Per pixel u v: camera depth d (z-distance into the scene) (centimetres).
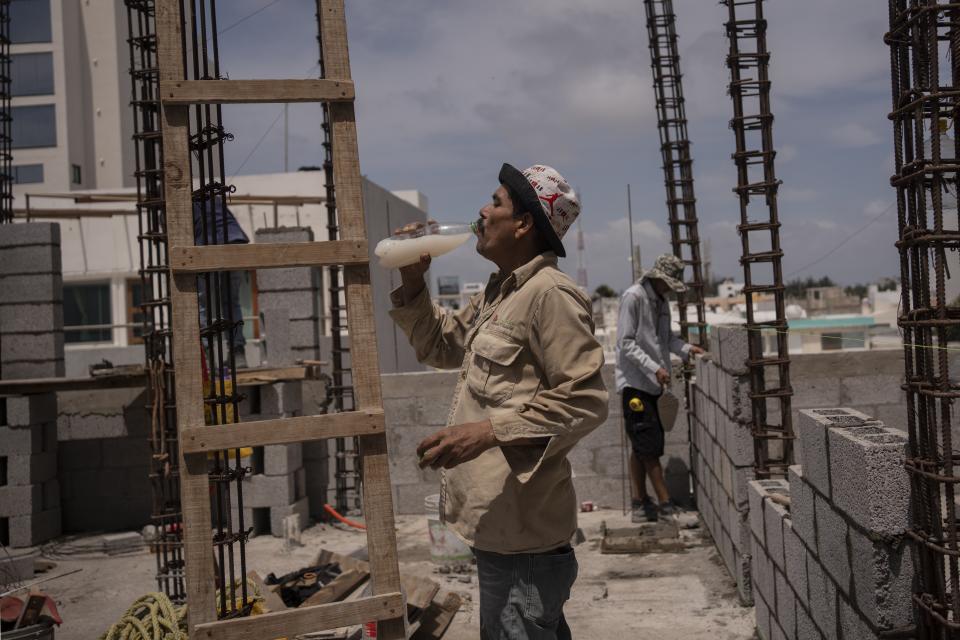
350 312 227
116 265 2005
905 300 235
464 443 221
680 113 768
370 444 226
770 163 479
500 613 246
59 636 474
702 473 656
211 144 296
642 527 627
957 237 215
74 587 575
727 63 483
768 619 392
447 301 2508
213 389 287
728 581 520
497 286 269
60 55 3403
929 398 225
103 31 3525
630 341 633
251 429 216
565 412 225
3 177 1102
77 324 2009
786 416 477
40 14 3412
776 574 372
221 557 297
